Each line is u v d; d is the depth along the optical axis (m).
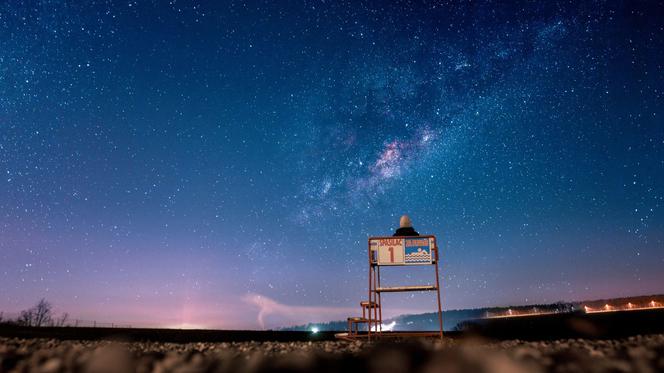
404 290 9.86
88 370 3.64
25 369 3.65
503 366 3.28
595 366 3.38
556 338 8.64
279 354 5.35
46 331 10.51
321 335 11.16
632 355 4.03
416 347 5.11
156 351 5.75
